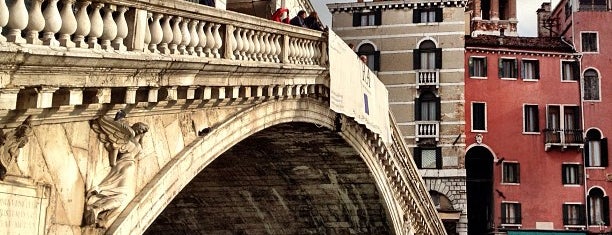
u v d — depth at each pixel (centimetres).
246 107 1043
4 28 578
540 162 2967
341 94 1338
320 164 1705
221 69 875
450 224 2866
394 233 2042
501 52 3019
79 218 700
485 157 3008
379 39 3008
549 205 2941
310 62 1236
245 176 1791
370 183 1809
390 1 2998
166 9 768
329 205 1948
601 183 2964
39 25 579
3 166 597
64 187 679
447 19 2966
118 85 689
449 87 2928
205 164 942
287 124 1337
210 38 880
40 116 627
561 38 3145
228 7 1538
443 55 2948
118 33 695
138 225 775
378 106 1638
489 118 2978
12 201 609
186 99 838
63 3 617
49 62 583
